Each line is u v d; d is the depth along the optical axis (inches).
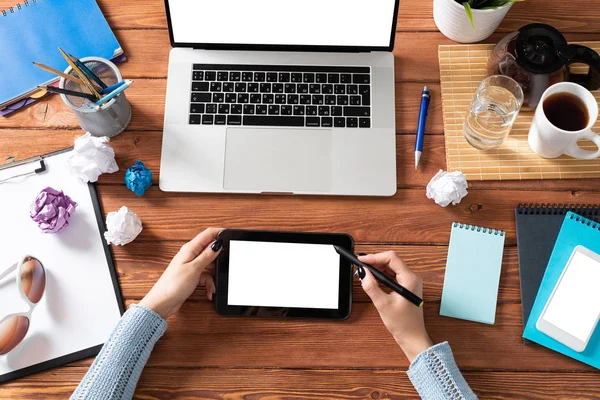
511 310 35.6
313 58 39.0
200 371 34.9
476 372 34.8
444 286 35.9
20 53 39.3
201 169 37.3
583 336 34.1
